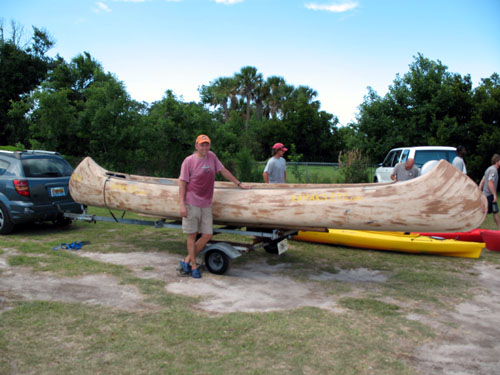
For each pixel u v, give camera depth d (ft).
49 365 8.91
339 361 9.31
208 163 15.23
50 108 42.83
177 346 9.88
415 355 9.74
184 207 15.10
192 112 48.75
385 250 21.22
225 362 9.16
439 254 20.34
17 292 13.64
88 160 20.92
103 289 14.11
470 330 11.31
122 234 23.91
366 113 56.49
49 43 84.84
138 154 47.09
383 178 38.99
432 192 13.56
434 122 51.83
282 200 15.60
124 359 9.21
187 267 15.97
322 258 19.56
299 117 116.26
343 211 14.57
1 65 78.84
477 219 13.44
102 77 45.11
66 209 23.70
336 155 116.26
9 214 22.27
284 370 8.86
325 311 12.40
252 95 134.00
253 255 19.93
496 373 9.00
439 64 55.42
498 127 50.57
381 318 11.95
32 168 22.79
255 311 12.33
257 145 111.04
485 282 16.01
